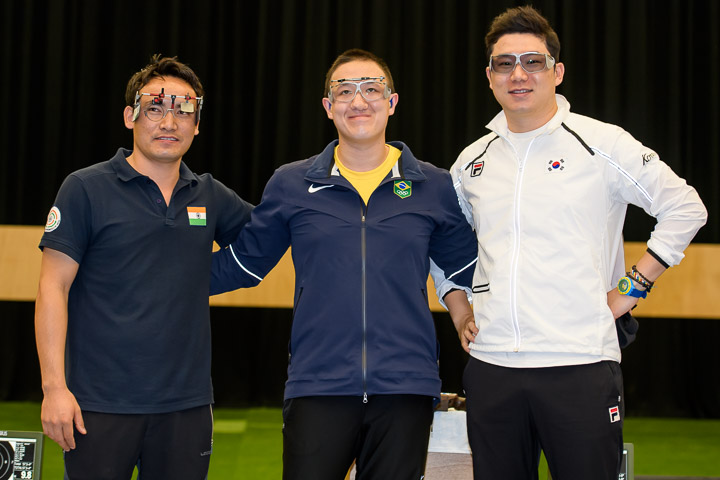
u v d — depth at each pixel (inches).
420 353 72.9
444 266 82.7
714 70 219.9
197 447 74.5
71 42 227.1
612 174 72.4
